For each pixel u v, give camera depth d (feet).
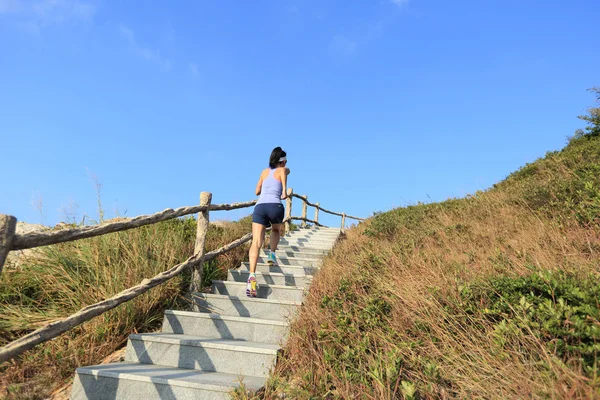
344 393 8.74
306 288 16.52
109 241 16.11
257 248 16.35
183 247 18.67
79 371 10.32
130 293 11.75
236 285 17.25
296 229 37.19
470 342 9.37
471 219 21.89
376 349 10.29
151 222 12.66
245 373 11.27
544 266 11.75
